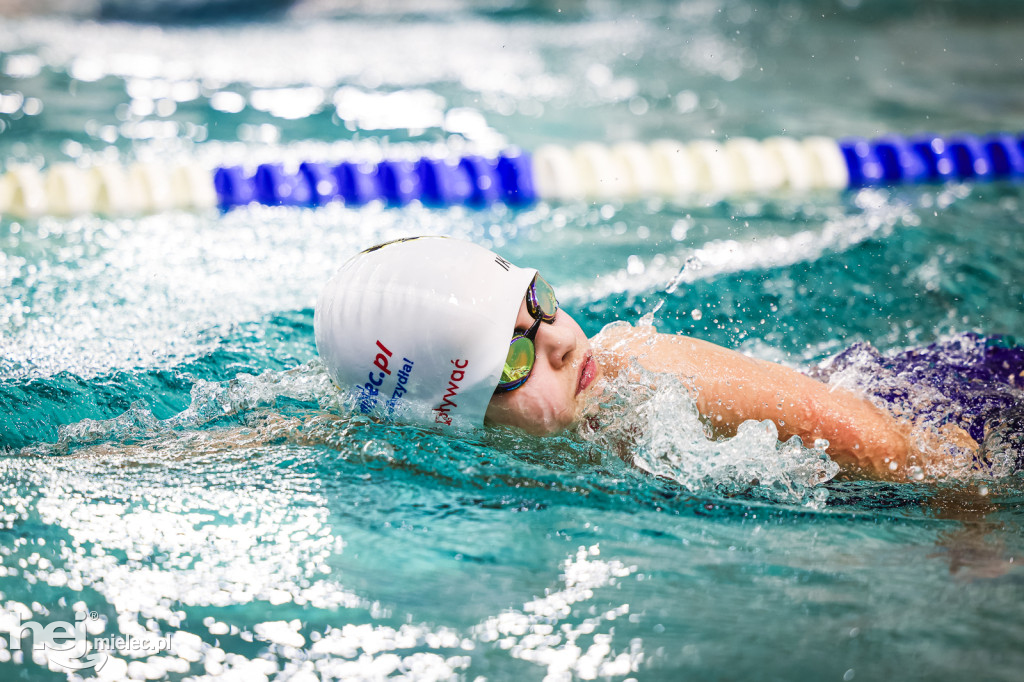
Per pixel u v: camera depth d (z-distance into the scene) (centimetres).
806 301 288
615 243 369
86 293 287
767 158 504
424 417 184
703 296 289
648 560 151
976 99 654
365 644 127
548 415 179
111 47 826
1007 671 119
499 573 146
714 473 182
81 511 166
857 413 198
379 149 516
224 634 130
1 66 711
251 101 639
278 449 190
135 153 492
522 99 668
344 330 185
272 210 424
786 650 125
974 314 282
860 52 832
